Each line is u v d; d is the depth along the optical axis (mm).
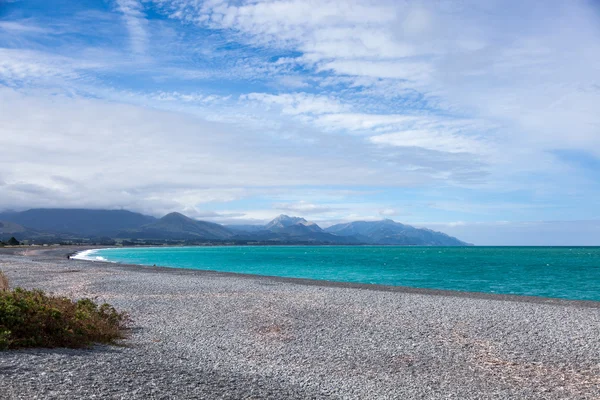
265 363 11734
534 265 88750
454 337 15320
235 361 11805
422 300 24391
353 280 51062
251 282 35250
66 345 11469
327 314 19531
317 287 31500
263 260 114562
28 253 117688
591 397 9672
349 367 11633
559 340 15086
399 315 19453
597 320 18859
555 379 10938
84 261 74000
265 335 15250
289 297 25172
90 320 13203
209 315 19047
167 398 8031
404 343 14367
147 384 8648
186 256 149500
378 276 57656
